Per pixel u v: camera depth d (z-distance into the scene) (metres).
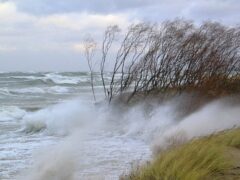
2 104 32.53
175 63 21.66
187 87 20.23
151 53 22.25
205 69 20.95
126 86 22.39
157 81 21.58
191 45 21.58
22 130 18.17
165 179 6.29
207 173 6.54
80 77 61.75
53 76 60.88
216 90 19.78
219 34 21.75
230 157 7.44
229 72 21.23
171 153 7.35
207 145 7.52
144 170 6.93
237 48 21.59
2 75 60.41
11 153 12.68
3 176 9.95
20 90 46.12
